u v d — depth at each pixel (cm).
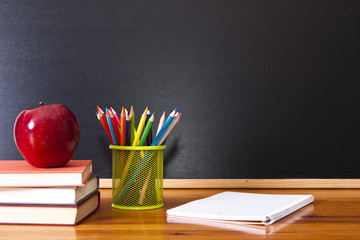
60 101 117
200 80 117
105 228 69
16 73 116
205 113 117
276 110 117
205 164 117
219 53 118
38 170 71
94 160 116
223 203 83
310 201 90
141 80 117
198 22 118
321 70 118
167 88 117
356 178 116
